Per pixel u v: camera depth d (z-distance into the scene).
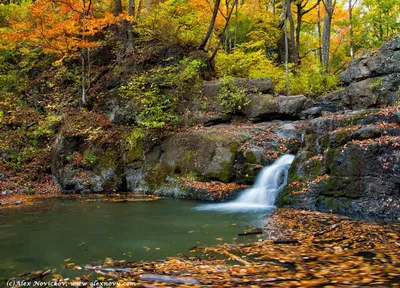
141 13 18.00
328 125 9.40
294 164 9.36
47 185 13.02
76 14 13.91
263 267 4.16
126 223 7.23
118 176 12.61
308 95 17.22
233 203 9.84
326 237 5.52
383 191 6.96
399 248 4.76
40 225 7.07
